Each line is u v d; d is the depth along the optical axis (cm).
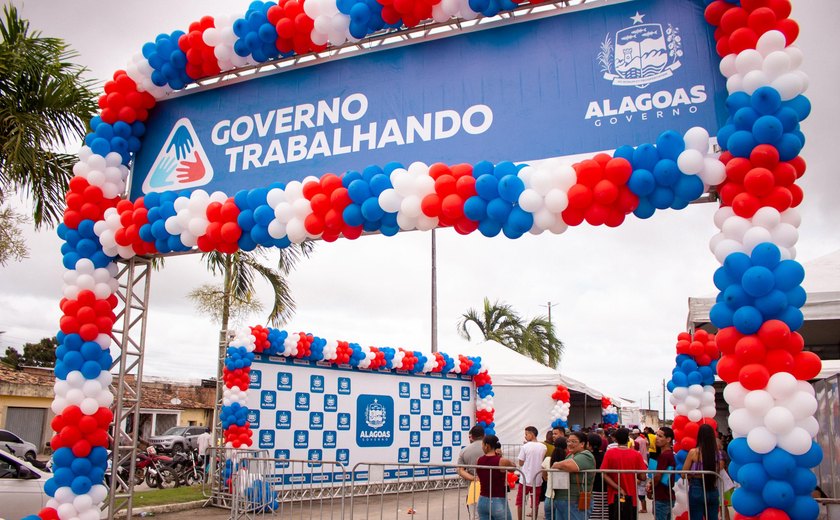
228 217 685
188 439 2431
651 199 528
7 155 965
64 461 711
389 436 1545
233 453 1141
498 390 1958
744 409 457
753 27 508
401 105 684
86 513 705
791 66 498
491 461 696
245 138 759
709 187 533
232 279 1631
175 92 818
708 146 529
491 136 636
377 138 687
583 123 604
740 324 456
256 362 1284
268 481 1096
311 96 732
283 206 646
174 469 1562
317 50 720
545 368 1992
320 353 1372
